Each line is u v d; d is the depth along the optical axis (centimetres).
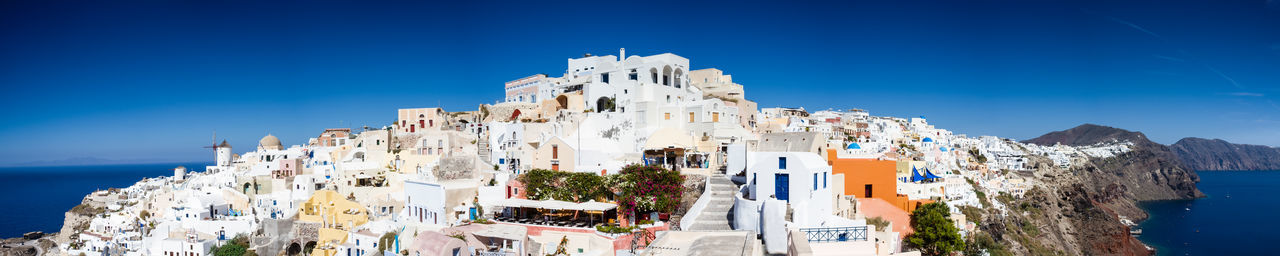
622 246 5612
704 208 6128
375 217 8388
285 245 8606
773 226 4903
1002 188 14475
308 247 8562
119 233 10862
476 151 9906
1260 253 13888
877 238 5825
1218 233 16875
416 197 7962
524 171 8381
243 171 11075
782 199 5562
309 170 10456
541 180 7144
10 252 12912
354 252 7650
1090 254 14012
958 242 6281
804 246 3888
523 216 6756
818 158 5969
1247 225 18575
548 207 6194
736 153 7038
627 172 6738
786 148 6688
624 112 8994
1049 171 17725
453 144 10138
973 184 12619
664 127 8506
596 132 9125
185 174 15088
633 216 6219
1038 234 12212
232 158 15188
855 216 6569
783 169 5581
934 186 9575
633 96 10062
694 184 6881
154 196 11569
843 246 4375
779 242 4866
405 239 6994
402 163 9981
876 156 9962
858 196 7088
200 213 9469
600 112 10062
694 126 8506
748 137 8688
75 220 13312
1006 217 11688
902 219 6588
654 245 4881
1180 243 15262
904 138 16125
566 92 11856
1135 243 14762
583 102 11006
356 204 8388
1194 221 19550
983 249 8088
